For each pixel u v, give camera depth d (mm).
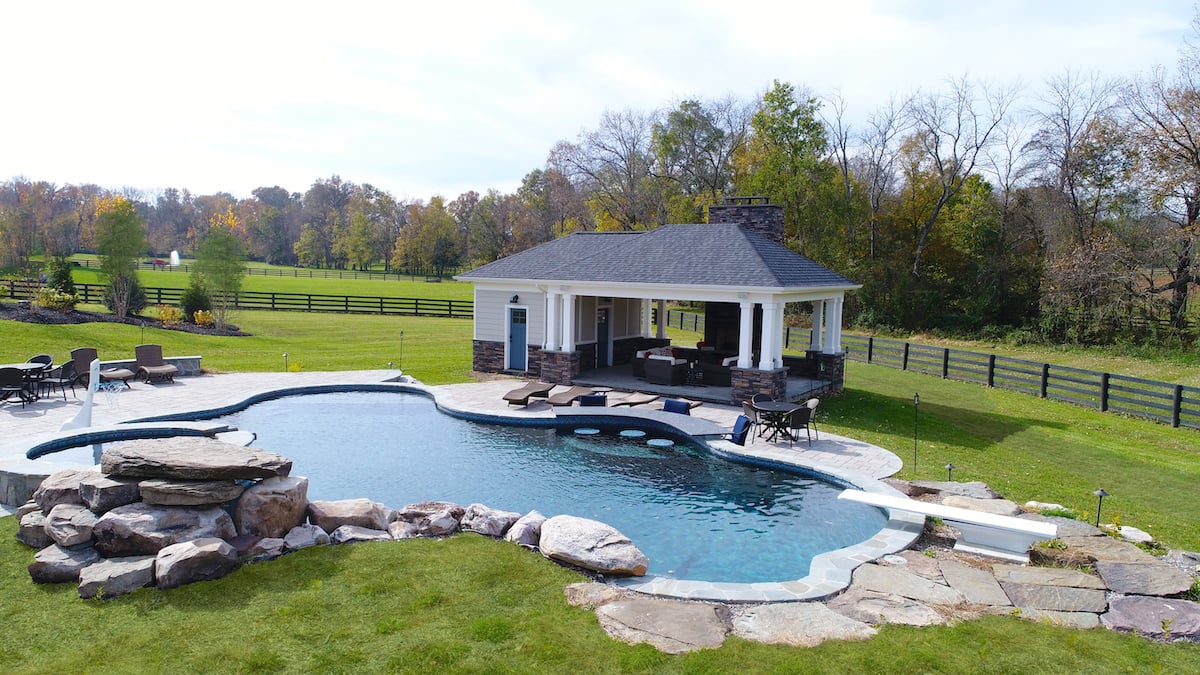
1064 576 7012
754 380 16359
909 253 44031
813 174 42344
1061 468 12570
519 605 6168
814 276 18328
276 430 14070
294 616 5852
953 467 11891
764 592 6586
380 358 24141
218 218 73875
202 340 26828
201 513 7086
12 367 14742
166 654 5230
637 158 52250
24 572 6559
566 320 18906
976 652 5473
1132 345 31406
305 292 57344
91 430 12148
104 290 33750
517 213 76812
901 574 7066
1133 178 31672
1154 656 5465
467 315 44781
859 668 5219
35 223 65438
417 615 5934
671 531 9008
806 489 10883
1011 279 39344
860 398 19234
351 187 112938
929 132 42438
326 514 7895
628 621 5906
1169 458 13664
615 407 15617
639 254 19062
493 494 10383
